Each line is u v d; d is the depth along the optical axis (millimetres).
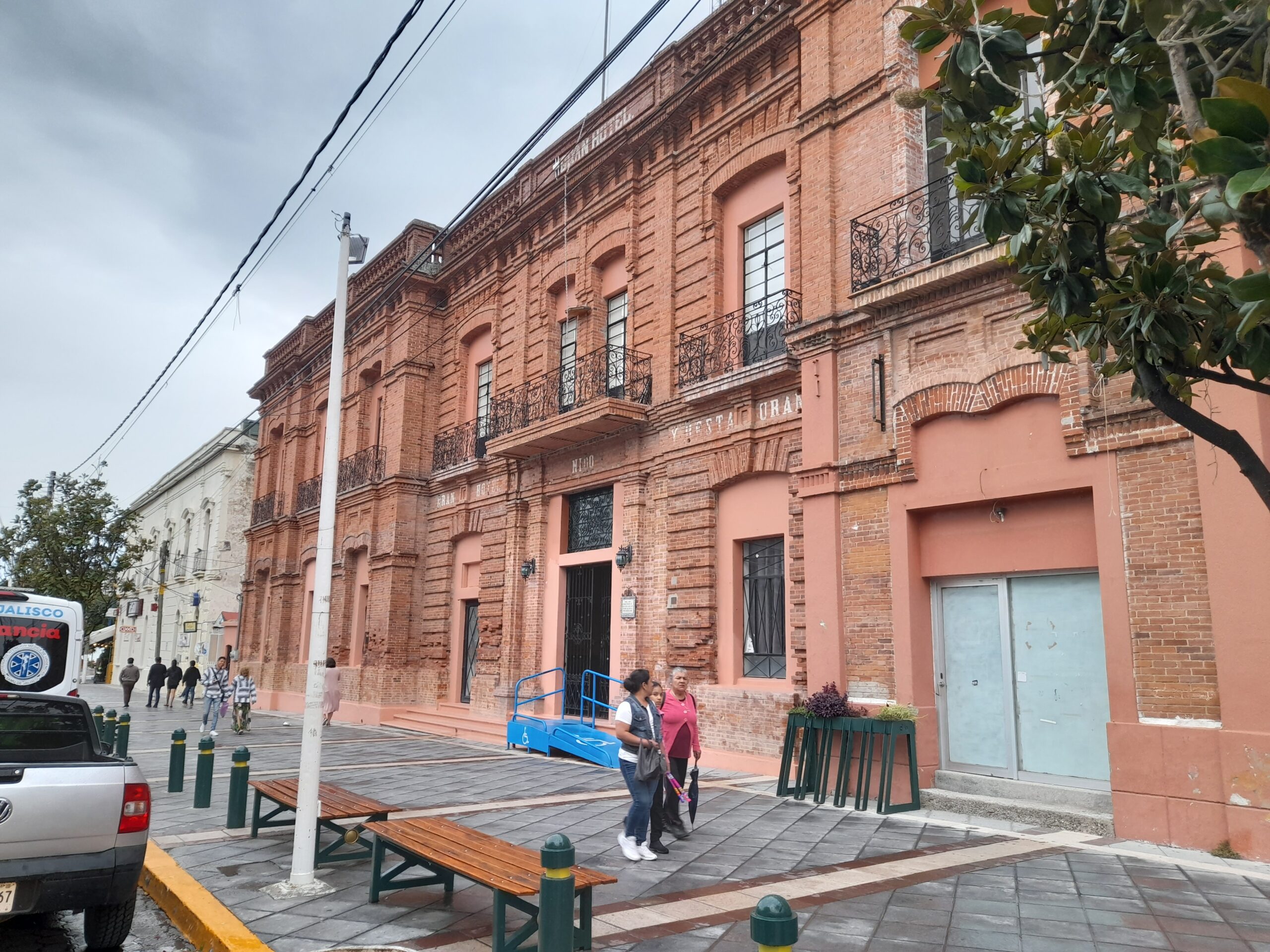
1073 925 5578
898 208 11188
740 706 12523
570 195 18094
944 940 5297
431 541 22031
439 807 9750
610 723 15023
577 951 5082
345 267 7750
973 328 9953
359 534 23531
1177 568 8008
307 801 6621
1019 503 9664
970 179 4227
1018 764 9516
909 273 10336
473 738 17734
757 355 13531
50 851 5352
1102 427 8648
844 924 5605
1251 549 7426
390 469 22547
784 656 12578
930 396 10266
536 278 19219
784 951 3059
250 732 19359
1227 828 7363
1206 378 3982
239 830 8562
